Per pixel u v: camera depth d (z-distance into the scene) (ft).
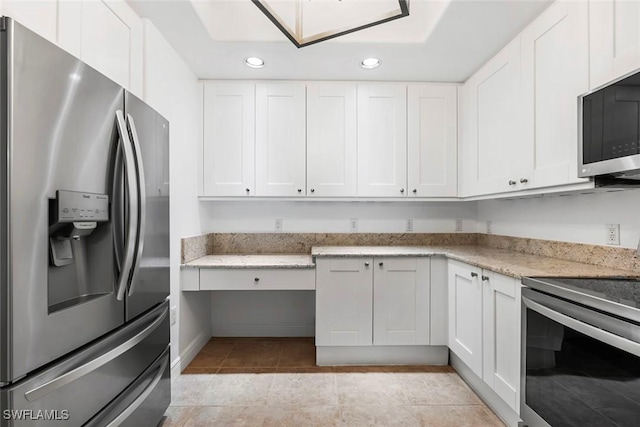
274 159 8.61
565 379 4.16
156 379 5.14
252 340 9.52
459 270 7.05
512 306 5.18
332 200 8.84
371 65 7.80
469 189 8.34
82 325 3.52
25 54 2.87
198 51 7.15
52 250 3.33
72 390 3.37
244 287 7.72
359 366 7.79
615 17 4.23
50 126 3.12
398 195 8.71
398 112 8.70
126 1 5.44
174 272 7.18
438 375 7.34
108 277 4.00
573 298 4.04
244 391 6.66
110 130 3.96
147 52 5.97
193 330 8.35
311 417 5.80
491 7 5.56
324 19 5.73
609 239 5.50
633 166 3.74
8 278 2.75
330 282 7.70
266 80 8.62
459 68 7.93
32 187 2.93
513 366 5.16
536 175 5.75
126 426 4.24
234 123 8.57
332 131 8.65
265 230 9.72
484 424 5.62
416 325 7.75
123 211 4.14
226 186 8.56
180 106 7.41
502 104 6.85
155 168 5.16
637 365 3.30
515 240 7.95
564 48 5.09
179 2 5.55
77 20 4.29
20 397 2.83
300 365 7.85
